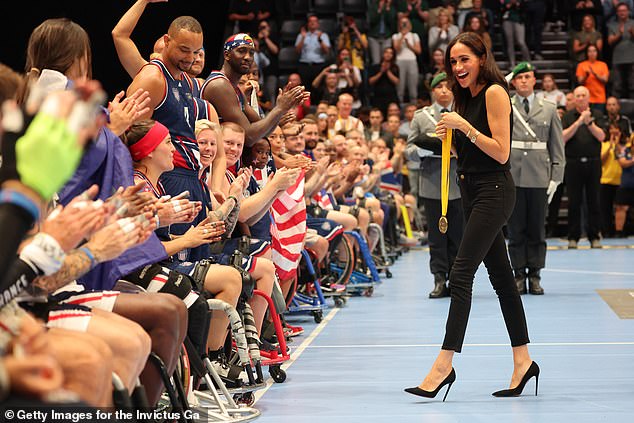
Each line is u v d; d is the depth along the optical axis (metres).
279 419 4.95
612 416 4.95
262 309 6.12
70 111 2.36
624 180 18.16
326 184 10.91
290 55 20.23
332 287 9.68
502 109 5.42
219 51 17.25
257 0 20.34
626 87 20.50
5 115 2.49
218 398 4.91
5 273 2.32
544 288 10.91
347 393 5.61
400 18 20.02
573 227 16.19
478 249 5.38
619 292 10.38
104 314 3.72
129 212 3.92
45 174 2.38
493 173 5.47
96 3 11.75
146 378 3.96
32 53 4.16
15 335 2.69
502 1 21.05
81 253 3.36
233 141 6.51
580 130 15.96
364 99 19.70
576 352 6.88
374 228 12.34
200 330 4.73
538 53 21.55
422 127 10.19
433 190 10.14
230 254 6.14
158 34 13.09
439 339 7.58
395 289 11.26
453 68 5.53
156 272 4.62
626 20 20.73
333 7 22.14
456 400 5.39
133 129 4.90
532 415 4.99
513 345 5.53
